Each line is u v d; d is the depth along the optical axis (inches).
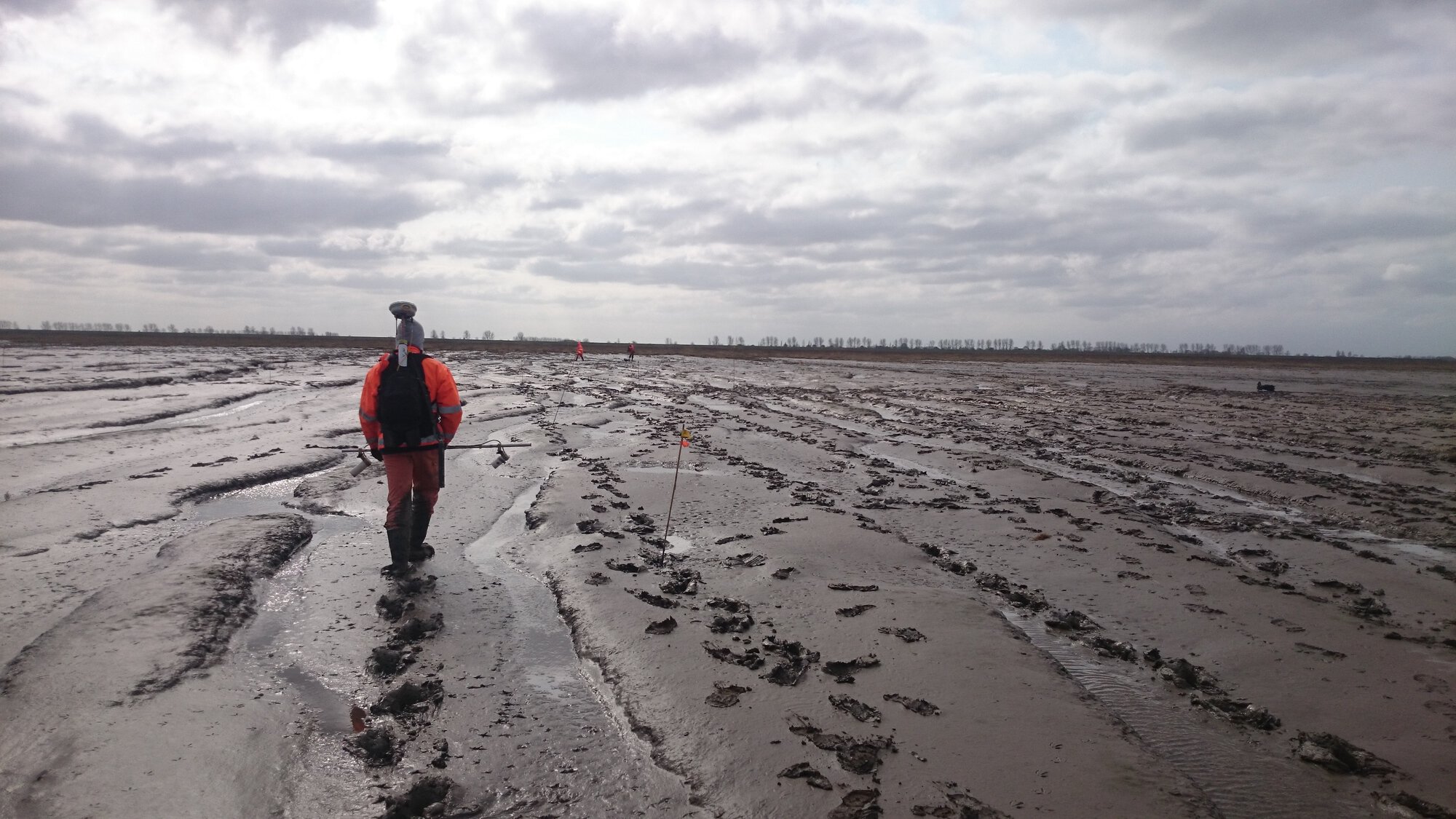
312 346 3806.6
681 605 268.2
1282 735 190.5
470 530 371.6
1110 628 263.1
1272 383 2076.8
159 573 276.7
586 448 651.5
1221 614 275.9
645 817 149.5
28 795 146.7
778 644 234.5
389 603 262.5
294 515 376.2
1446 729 192.4
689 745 175.3
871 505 453.4
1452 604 293.6
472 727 183.0
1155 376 2429.9
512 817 148.5
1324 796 164.2
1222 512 460.1
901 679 210.5
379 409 287.3
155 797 148.4
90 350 2313.0
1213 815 153.4
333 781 158.2
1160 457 666.8
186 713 181.9
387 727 181.3
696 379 1779.0
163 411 814.5
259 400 1021.8
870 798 155.3
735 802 153.9
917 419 991.6
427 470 305.0
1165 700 209.5
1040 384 1801.2
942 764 168.1
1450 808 157.5
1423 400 1482.5
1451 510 468.8
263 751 167.8
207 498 434.0
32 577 278.8
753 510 428.8
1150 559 344.2
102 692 189.0
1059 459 661.3
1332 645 248.1
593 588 279.7
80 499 401.1
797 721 186.1
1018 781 162.2
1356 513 462.0
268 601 267.3
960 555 349.4
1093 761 171.2
